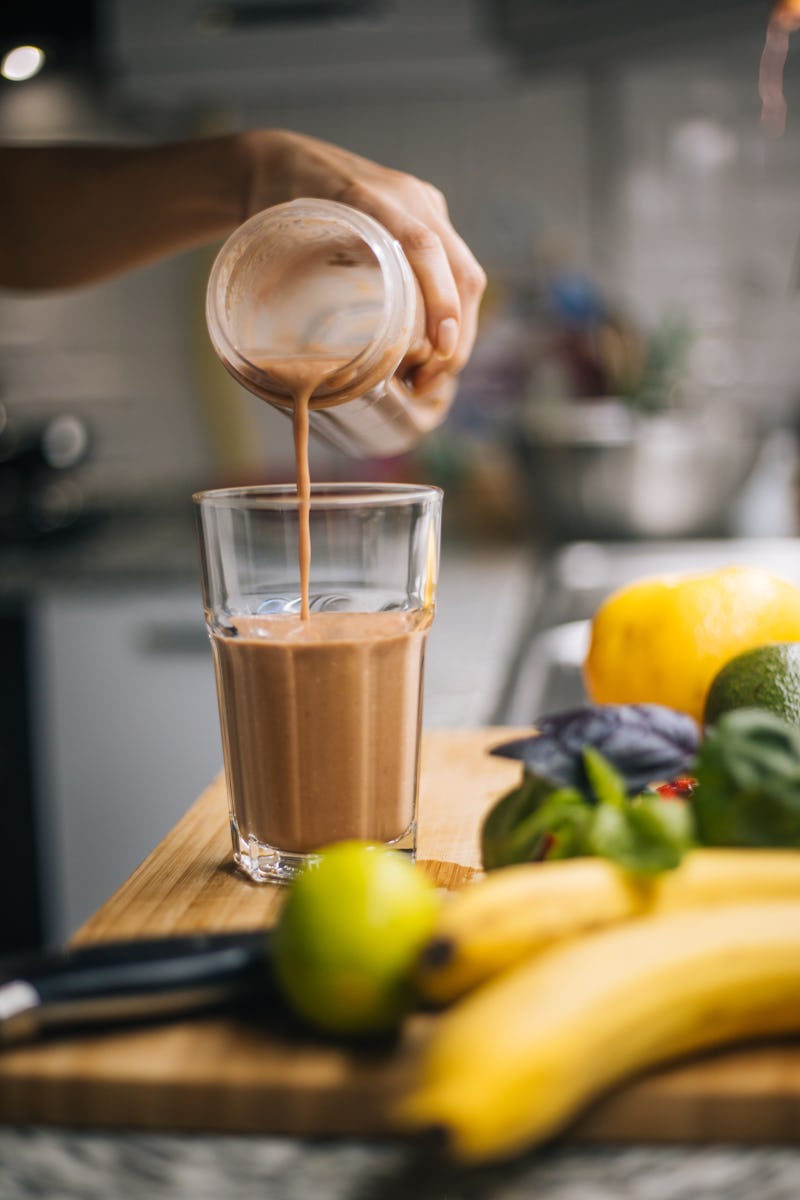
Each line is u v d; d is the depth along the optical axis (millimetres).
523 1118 395
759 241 1988
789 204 1972
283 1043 453
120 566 1534
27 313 2070
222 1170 440
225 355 624
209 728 1538
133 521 1854
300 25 1613
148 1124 440
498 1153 394
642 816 469
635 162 1979
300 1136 436
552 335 1909
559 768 511
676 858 455
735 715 496
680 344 1742
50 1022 452
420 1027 458
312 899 447
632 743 515
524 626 1200
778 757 486
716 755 488
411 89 1950
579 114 1975
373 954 440
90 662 1543
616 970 420
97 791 1562
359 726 587
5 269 855
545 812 496
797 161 1959
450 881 592
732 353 2012
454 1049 400
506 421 1937
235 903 573
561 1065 400
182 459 2094
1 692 1547
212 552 599
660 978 421
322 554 598
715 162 1972
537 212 2006
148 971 464
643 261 2006
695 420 1770
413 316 617
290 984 448
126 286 2051
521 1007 408
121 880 1573
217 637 601
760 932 436
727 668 601
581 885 452
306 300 633
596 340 1877
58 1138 443
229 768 606
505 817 513
